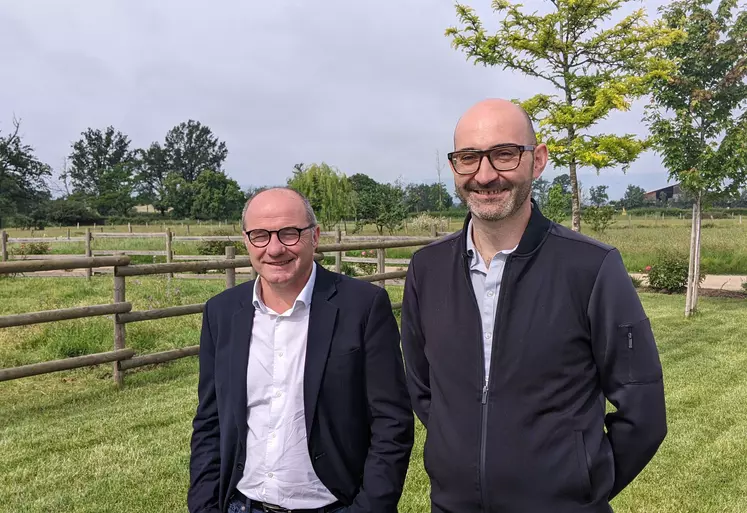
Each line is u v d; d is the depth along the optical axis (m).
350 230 28.03
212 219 73.25
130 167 96.31
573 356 1.60
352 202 25.58
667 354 6.46
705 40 8.31
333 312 1.81
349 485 1.81
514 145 1.64
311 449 1.76
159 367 6.07
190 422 4.47
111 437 4.18
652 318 8.65
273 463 1.77
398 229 24.69
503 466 1.58
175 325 7.62
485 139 1.65
